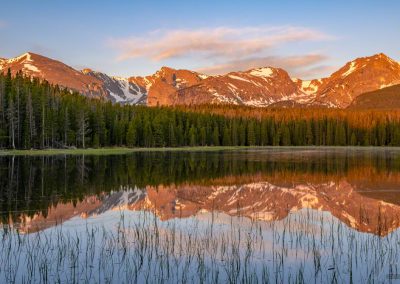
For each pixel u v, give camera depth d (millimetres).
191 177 43406
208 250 16906
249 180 41062
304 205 27891
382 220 23250
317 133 162875
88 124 104875
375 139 160875
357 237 19234
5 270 14445
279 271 14570
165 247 17297
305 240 18609
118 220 22547
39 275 14000
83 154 84500
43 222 21719
